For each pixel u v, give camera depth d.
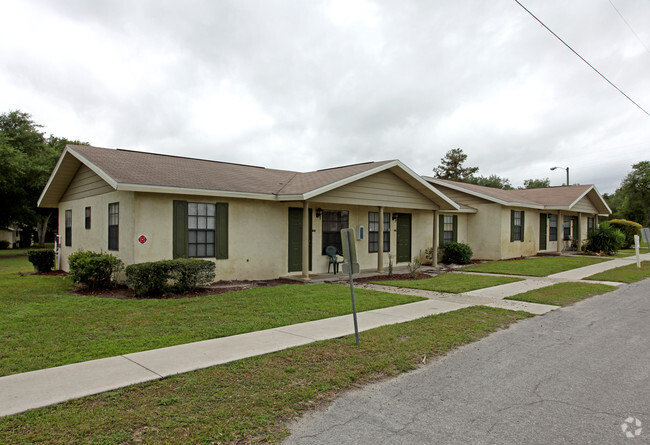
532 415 3.81
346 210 14.97
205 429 3.46
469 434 3.46
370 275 13.99
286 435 3.43
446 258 18.41
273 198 12.16
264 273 12.65
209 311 7.82
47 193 15.35
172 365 4.93
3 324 6.73
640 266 16.84
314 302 8.80
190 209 11.17
